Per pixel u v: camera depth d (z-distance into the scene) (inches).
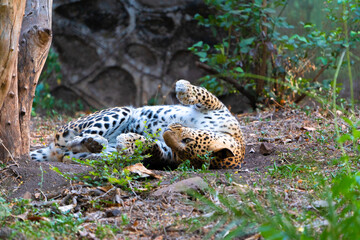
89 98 978.7
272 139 496.1
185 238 239.1
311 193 297.3
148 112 447.2
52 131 617.6
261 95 679.7
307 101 676.1
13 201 294.7
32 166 345.1
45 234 238.7
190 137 373.1
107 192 304.2
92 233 247.8
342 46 625.0
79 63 990.4
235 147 391.9
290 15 730.2
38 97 804.6
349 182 233.8
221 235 228.7
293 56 655.1
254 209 268.4
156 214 274.4
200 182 303.9
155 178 342.6
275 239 205.0
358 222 197.0
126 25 970.7
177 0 935.0
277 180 334.3
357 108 606.5
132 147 370.3
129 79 971.9
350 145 430.3
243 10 624.1
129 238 243.0
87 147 393.7
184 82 400.5
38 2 368.8
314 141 463.5
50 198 308.2
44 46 363.3
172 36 942.4
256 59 675.4
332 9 615.8
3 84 297.6
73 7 992.2
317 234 217.3
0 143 339.6
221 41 900.0
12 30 286.4
